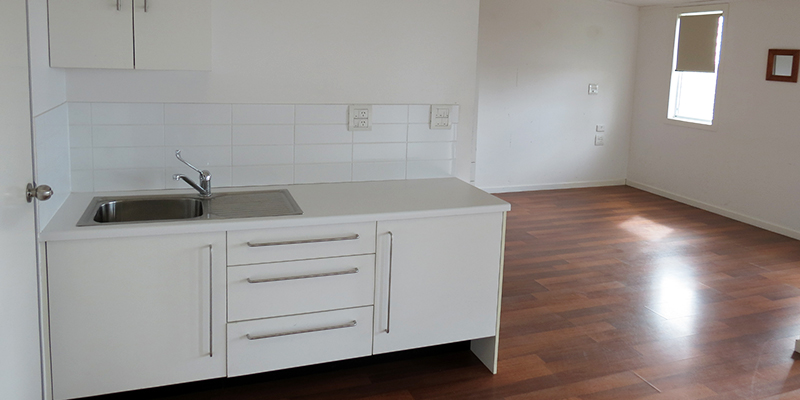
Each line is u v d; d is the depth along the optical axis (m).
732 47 5.74
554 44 6.55
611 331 3.28
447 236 2.54
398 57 2.90
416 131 3.01
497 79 6.38
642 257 4.59
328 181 2.90
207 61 2.35
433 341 2.62
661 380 2.76
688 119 6.41
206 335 2.26
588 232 5.23
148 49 2.27
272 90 2.73
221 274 2.23
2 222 1.61
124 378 2.19
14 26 1.72
